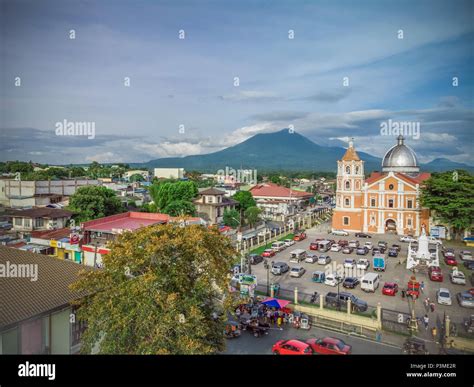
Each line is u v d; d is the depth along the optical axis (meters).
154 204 85.44
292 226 87.62
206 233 23.25
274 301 34.62
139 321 19.19
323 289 44.47
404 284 47.03
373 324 32.81
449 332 30.67
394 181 83.88
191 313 19.22
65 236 50.03
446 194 75.25
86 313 21.47
